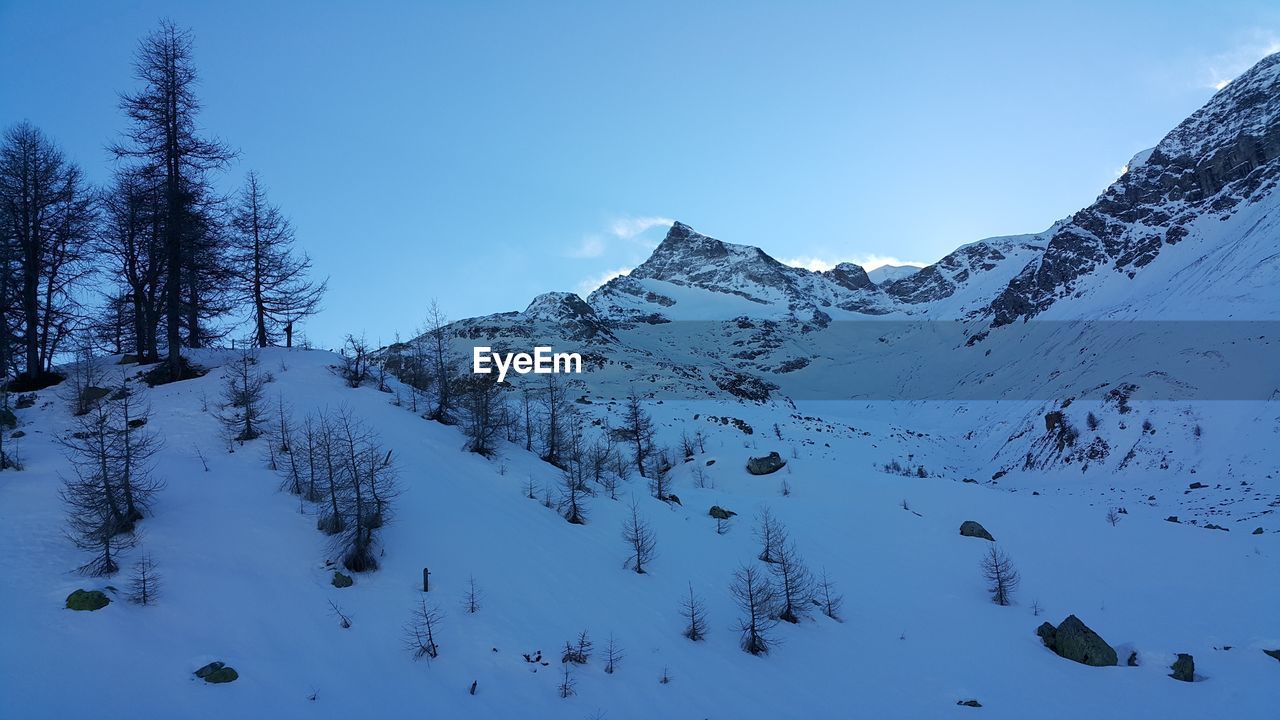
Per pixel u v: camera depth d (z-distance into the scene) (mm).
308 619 21688
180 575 21984
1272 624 30969
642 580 31344
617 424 77062
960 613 33719
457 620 23562
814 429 94000
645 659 24438
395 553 26906
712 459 63500
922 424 144250
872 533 44531
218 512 26766
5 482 25922
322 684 18938
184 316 45938
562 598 27125
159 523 24938
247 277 50094
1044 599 35500
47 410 35125
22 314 38969
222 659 18688
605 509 39750
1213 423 68625
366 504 26781
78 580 20578
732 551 38656
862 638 30516
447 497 32938
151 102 40688
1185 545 40469
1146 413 75875
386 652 21109
